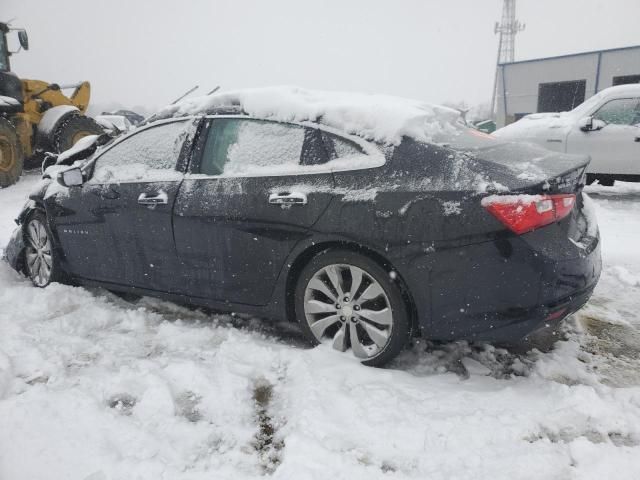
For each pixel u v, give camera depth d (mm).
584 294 2486
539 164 2518
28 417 2299
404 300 2623
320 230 2688
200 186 3088
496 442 2113
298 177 2785
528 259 2320
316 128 2834
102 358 2902
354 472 1958
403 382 2566
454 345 3035
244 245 2939
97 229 3551
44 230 3990
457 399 2406
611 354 2910
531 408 2330
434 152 2561
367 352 2736
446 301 2496
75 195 3646
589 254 2506
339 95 3203
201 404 2455
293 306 3002
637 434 2170
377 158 2633
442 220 2422
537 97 19953
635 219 6012
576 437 2168
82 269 3758
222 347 2963
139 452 2111
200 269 3146
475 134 3057
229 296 3107
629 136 7168
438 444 2107
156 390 2479
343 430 2197
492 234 2344
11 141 9656
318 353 2801
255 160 2975
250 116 3068
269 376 2705
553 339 3086
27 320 3414
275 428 2299
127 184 3381
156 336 3205
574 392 2393
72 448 2119
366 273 2643
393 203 2518
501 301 2404
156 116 3500
